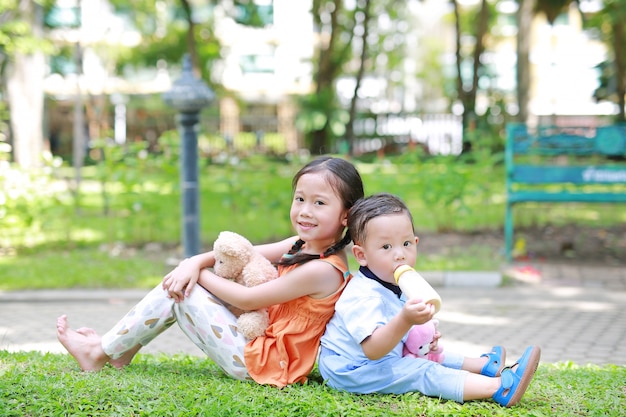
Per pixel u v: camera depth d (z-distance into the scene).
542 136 8.74
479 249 9.60
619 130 8.57
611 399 3.27
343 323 3.25
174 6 25.75
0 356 4.02
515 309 6.87
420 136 24.44
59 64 26.81
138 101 28.72
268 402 3.02
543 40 30.91
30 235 10.30
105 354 3.53
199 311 3.38
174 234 10.22
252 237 10.04
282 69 30.58
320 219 3.28
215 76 28.70
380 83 31.48
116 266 8.32
